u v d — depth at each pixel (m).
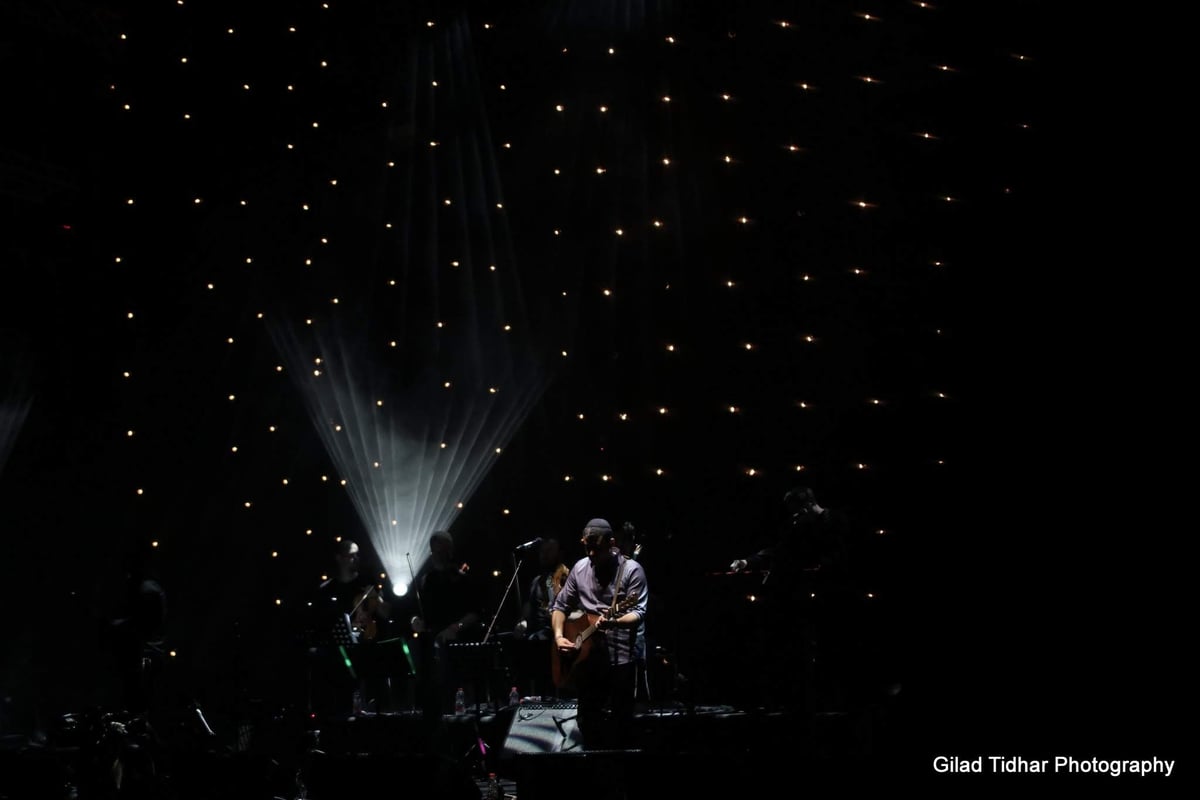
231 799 5.82
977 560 7.59
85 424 11.77
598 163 11.37
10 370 11.45
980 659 6.11
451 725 8.03
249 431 12.08
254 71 12.17
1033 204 8.02
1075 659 5.84
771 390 9.95
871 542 8.55
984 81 8.70
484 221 11.85
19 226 11.49
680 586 7.75
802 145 9.98
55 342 11.72
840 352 9.59
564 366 11.22
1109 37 7.63
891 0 9.44
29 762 6.03
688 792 4.58
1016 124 8.31
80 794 5.89
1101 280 7.55
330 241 12.12
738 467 10.00
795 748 6.24
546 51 11.78
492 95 11.99
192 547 11.84
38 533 11.43
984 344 8.17
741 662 7.46
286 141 12.21
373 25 12.12
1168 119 7.34
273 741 8.05
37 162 11.25
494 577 10.98
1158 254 7.30
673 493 10.34
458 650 7.92
